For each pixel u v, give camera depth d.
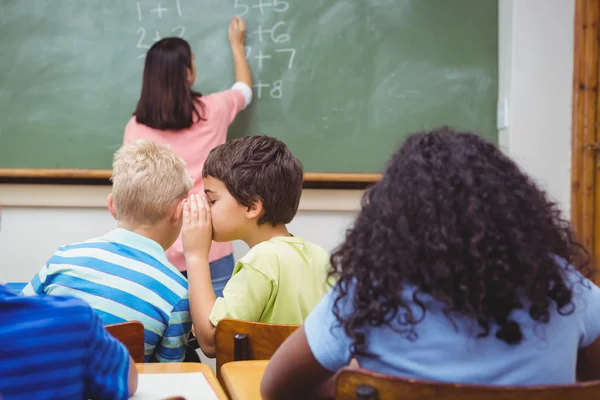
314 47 2.72
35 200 2.74
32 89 2.72
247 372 1.06
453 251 0.72
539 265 0.74
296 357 0.81
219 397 0.92
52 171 2.71
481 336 0.73
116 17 2.70
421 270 0.73
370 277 0.75
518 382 0.74
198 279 1.42
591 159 2.69
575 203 2.71
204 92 2.72
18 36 2.70
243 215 1.49
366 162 2.77
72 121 2.74
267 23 2.70
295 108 2.74
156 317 1.32
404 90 2.73
